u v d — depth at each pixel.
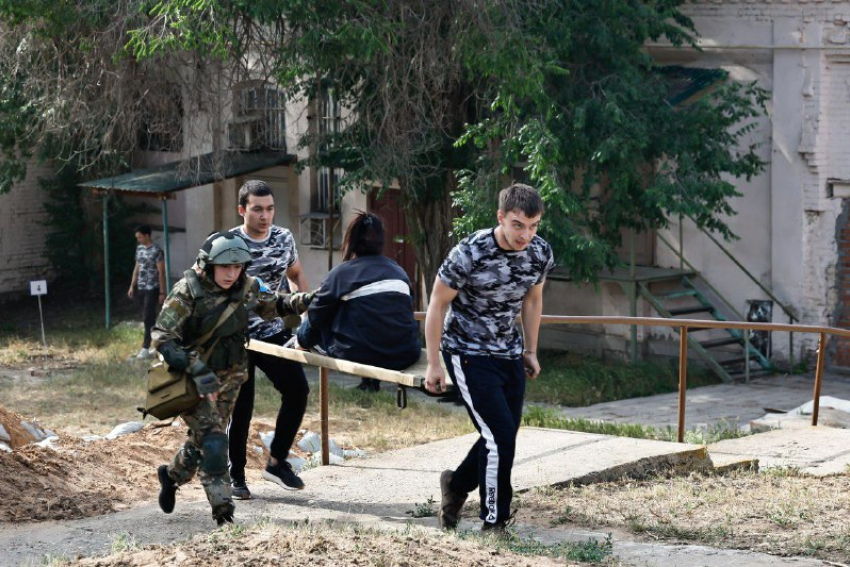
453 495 6.52
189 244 26.83
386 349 6.67
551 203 16.62
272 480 7.92
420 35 16.89
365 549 5.40
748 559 6.01
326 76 18.98
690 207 16.98
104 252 26.34
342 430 13.45
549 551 6.00
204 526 6.92
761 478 8.65
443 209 19.69
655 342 20.39
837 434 10.63
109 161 26.23
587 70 17.98
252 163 23.11
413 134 18.28
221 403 6.50
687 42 19.20
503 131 16.94
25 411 15.26
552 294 21.48
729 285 19.81
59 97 19.53
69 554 6.21
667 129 17.66
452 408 15.88
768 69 19.03
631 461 8.59
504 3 16.25
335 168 21.17
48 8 17.62
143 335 22.50
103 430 13.80
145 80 19.44
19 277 28.38
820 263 18.92
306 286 8.04
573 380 18.00
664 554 6.16
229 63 18.70
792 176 18.95
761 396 17.39
